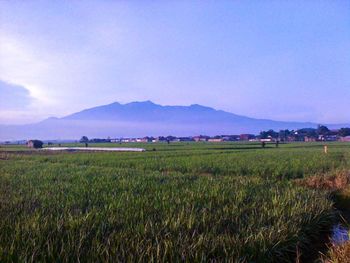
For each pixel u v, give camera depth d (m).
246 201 10.73
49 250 5.91
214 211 8.94
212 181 15.58
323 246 8.30
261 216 8.40
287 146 72.62
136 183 14.49
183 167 24.33
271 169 22.03
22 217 8.28
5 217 8.29
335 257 6.55
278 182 16.03
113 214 8.52
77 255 5.87
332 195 13.66
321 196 12.23
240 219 8.26
